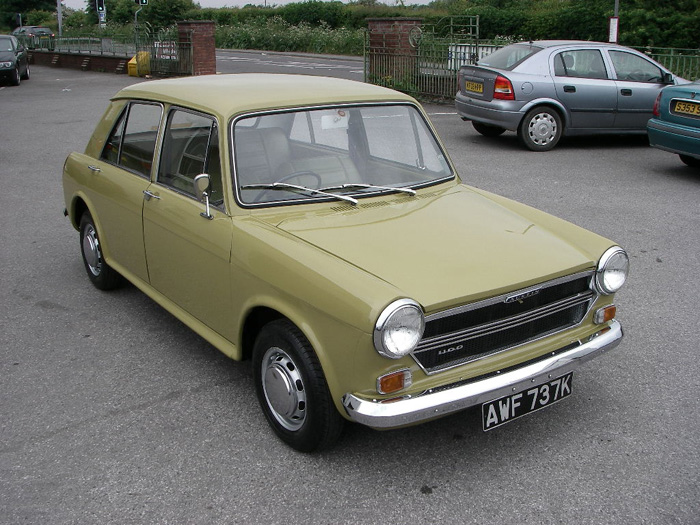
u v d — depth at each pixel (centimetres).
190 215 409
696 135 916
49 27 6700
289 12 4691
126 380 441
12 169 1055
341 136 422
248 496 332
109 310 547
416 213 395
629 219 772
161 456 363
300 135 409
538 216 422
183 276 428
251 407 409
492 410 337
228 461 359
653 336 498
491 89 1154
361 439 377
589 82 1141
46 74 2891
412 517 318
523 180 953
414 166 446
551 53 1141
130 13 5559
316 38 3816
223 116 395
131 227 481
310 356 336
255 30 4200
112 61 2894
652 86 1161
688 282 594
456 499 330
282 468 353
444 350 324
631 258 653
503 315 337
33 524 314
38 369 455
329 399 336
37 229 758
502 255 354
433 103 1697
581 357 358
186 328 516
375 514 320
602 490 336
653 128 980
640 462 357
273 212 387
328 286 318
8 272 629
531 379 338
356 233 365
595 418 398
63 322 525
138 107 490
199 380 440
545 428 388
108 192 507
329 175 412
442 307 313
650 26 2431
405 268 331
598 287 371
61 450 368
